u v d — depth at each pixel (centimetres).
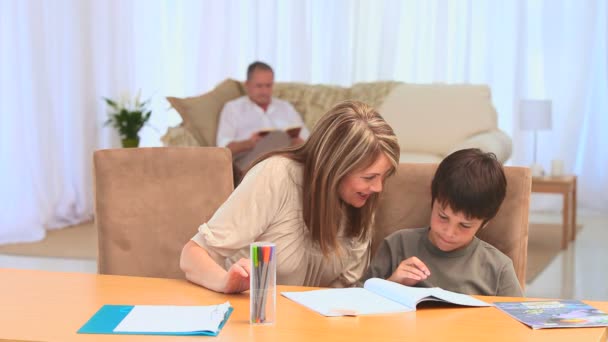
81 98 596
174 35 651
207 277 165
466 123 512
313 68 648
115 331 134
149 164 211
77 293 160
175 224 210
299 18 640
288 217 181
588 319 142
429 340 130
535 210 646
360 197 173
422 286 187
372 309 148
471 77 625
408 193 203
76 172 597
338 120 169
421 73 623
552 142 625
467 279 185
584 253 476
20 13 544
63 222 588
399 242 196
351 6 633
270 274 137
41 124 564
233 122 529
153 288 165
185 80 653
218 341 129
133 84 639
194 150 213
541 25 619
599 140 627
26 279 171
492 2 615
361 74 630
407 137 518
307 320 141
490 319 143
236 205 177
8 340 131
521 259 191
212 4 645
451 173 177
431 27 618
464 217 176
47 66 568
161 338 131
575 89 618
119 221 206
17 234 532
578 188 634
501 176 177
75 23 591
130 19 632
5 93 530
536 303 154
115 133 624
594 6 612
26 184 540
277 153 184
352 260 191
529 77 626
